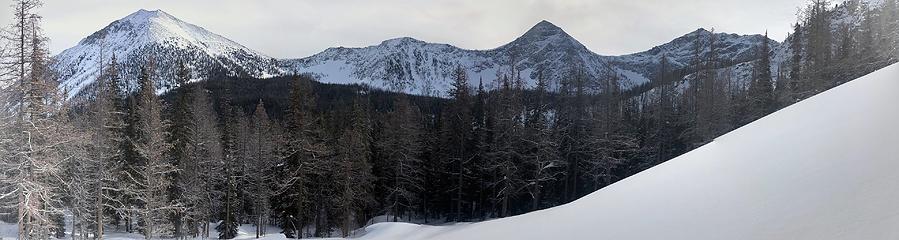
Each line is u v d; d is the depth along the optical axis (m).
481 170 45.12
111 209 35.31
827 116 7.35
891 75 8.22
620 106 57.16
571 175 48.78
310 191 36.81
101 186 28.06
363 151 39.16
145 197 30.88
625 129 46.62
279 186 36.38
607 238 5.81
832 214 3.75
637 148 46.78
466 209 50.69
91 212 32.19
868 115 6.20
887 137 4.94
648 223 5.74
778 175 5.47
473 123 48.28
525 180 44.34
